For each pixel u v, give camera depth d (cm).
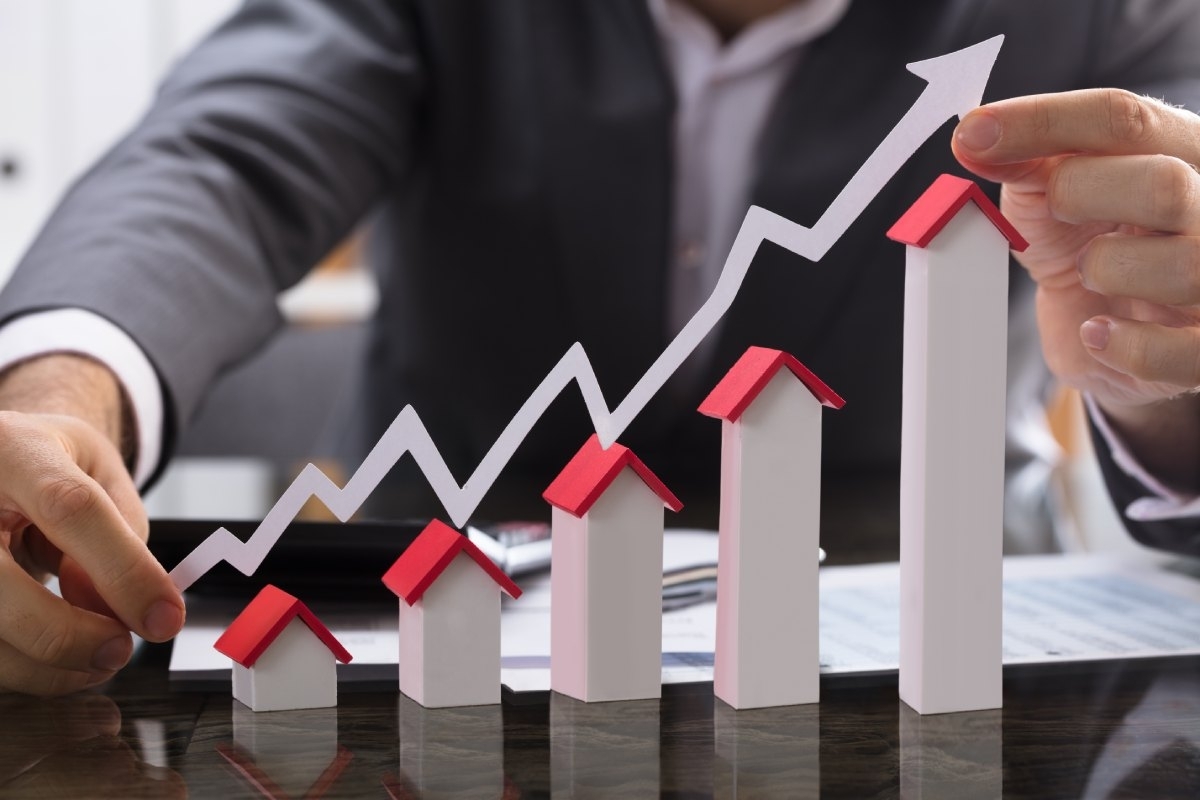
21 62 262
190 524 74
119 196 106
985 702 62
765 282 144
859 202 63
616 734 58
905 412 63
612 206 145
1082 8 139
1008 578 86
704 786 51
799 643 63
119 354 88
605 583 63
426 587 61
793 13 138
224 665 66
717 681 64
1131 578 86
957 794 50
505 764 54
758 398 62
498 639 63
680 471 135
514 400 155
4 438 62
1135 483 89
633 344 149
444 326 155
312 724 60
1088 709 62
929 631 61
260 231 121
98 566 60
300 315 224
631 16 142
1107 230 75
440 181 151
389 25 146
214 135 122
